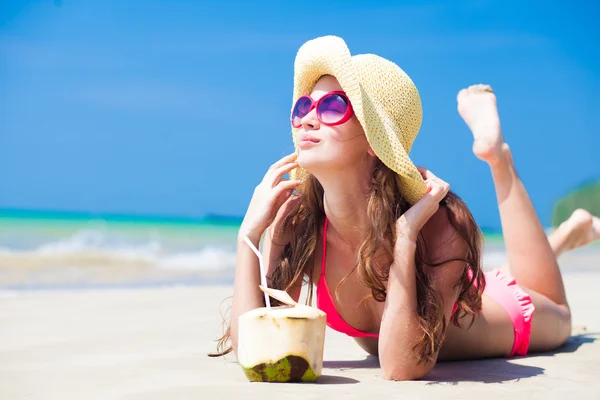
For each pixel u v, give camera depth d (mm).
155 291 7410
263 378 2584
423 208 2689
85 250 14570
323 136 2629
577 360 3389
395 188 2801
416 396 2400
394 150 2637
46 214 33688
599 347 3863
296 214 3039
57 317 5094
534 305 3623
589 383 2732
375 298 2850
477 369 3092
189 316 5262
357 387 2521
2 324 4688
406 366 2691
